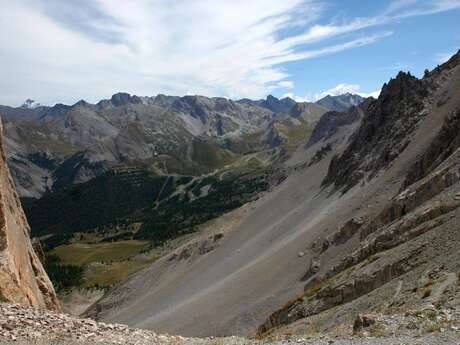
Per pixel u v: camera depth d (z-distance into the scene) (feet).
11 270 107.34
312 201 491.72
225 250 536.42
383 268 152.76
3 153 165.17
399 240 173.58
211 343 78.43
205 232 634.84
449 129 256.32
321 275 239.71
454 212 154.20
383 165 387.96
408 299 108.06
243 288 334.44
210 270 487.20
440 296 95.35
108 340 70.59
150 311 472.85
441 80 442.91
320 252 296.51
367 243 212.02
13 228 133.59
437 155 256.32
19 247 133.59
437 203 173.27
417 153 324.39
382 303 121.60
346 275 179.83
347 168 474.90
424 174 253.44
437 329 66.54
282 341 77.51
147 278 597.11
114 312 565.12
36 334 68.13
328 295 176.96
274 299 272.72
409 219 182.80
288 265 321.11
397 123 437.17
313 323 149.38
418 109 420.36
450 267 112.27
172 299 467.52
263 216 581.53
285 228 465.88
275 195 652.07
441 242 135.85
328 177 537.65
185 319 341.21
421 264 133.18
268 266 348.18
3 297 99.40
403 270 140.67
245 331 256.73
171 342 76.38
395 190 298.56
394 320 78.74
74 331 73.31
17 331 68.44
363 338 70.13
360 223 282.36
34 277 145.38
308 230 369.50
